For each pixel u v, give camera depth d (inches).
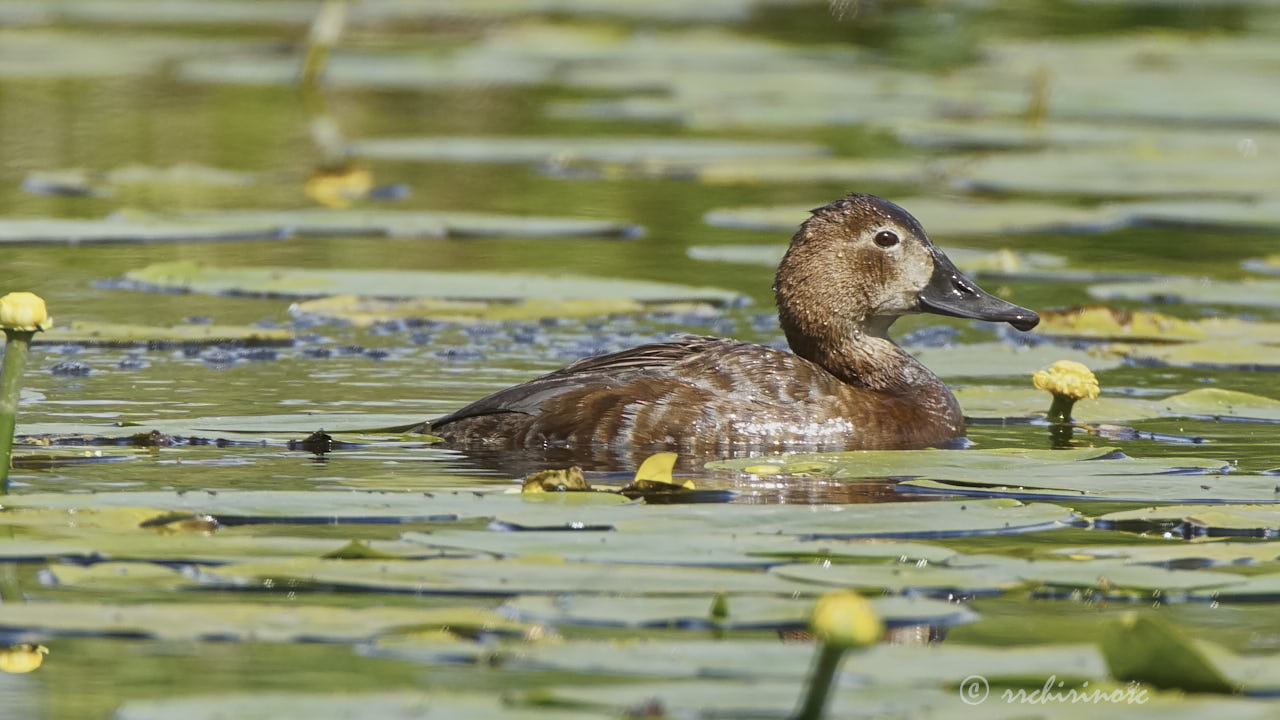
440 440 472.1
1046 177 982.4
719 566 337.7
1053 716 257.0
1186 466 443.5
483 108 1323.8
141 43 1552.7
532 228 848.3
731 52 1541.6
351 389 544.4
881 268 520.1
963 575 332.5
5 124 1163.9
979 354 606.9
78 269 753.0
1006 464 443.5
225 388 540.7
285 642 305.1
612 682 278.5
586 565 335.9
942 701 266.5
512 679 280.8
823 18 1716.3
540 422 469.4
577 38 1595.7
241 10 1822.1
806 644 292.4
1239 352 601.6
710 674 278.1
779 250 807.7
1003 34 1577.3
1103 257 815.7
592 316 662.5
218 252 806.5
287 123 1206.9
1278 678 278.7
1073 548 360.2
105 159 1036.5
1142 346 610.2
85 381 546.0
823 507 386.9
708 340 500.7
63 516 369.7
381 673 284.4
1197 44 1519.4
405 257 794.2
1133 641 273.4
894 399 498.9
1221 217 877.2
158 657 297.6
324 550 346.0
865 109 1242.0
